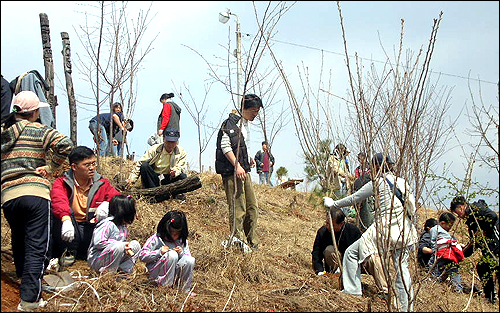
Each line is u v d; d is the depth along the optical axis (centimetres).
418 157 481
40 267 440
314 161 524
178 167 819
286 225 984
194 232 725
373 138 473
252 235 690
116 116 1091
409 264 534
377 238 470
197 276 556
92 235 518
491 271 553
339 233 643
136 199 768
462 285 698
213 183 1069
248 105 645
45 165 476
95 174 548
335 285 584
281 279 595
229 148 655
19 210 443
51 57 782
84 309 444
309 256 751
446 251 643
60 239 525
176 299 483
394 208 516
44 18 783
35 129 469
